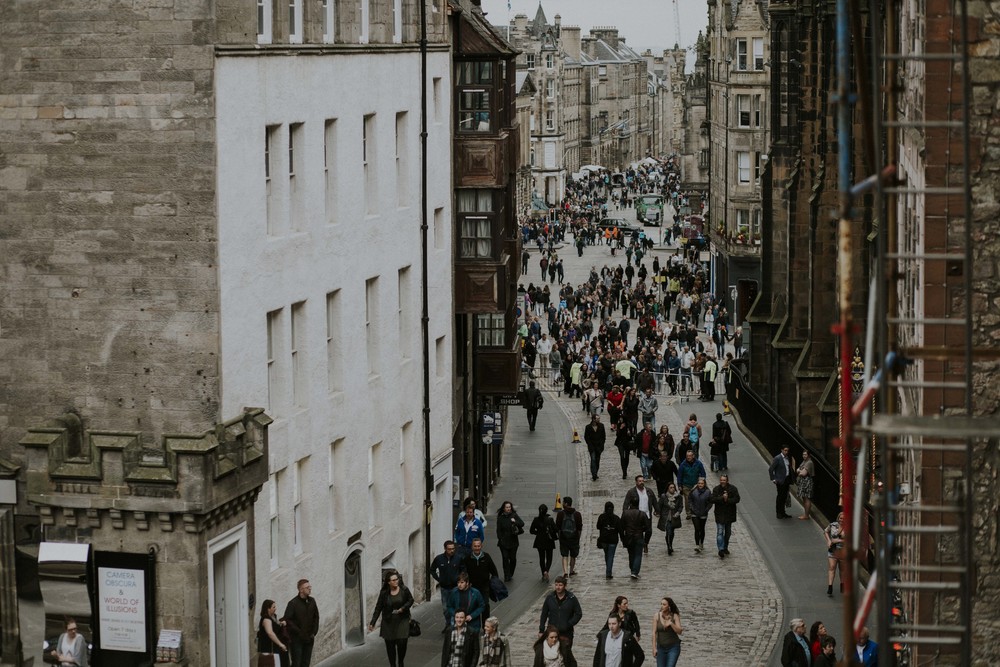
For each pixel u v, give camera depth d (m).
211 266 34.75
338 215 42.44
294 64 39.03
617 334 104.06
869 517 44.16
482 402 65.19
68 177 35.03
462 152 55.28
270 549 38.53
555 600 37.69
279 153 38.59
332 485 42.81
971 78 26.39
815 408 77.50
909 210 30.95
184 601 34.59
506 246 57.56
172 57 34.38
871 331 17.41
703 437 75.06
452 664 36.25
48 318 35.47
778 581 48.72
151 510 34.28
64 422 35.25
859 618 17.05
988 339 26.88
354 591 43.81
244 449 35.78
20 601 35.66
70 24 34.62
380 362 46.00
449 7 53.75
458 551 45.03
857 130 74.81
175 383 35.06
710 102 140.00
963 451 26.86
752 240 125.62
